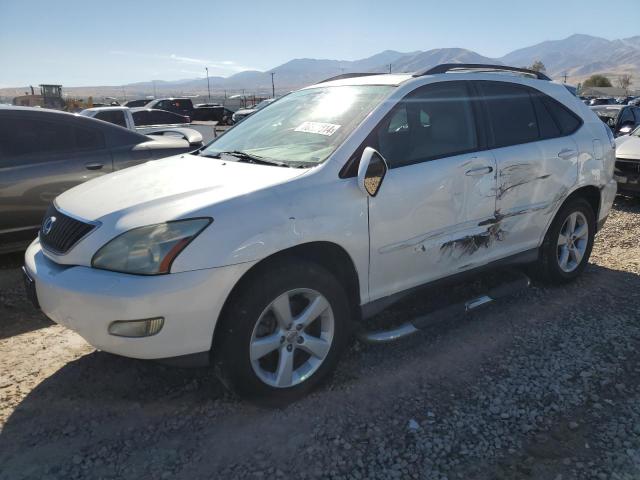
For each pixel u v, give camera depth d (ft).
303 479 7.78
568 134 14.28
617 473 7.80
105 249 8.47
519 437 8.66
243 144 12.23
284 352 9.38
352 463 8.10
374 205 10.03
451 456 8.23
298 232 9.05
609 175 15.43
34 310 13.80
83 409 9.47
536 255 14.03
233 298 8.77
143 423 9.09
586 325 12.62
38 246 10.18
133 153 18.74
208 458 8.22
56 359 11.24
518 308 13.71
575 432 8.76
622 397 9.70
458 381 10.34
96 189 10.32
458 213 11.50
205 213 8.44
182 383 10.33
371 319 13.00
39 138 16.96
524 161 12.72
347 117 10.96
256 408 9.50
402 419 9.16
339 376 10.55
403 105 11.07
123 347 8.28
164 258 8.13
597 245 19.43
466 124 12.06
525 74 14.26
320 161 10.02
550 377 10.39
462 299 14.03
